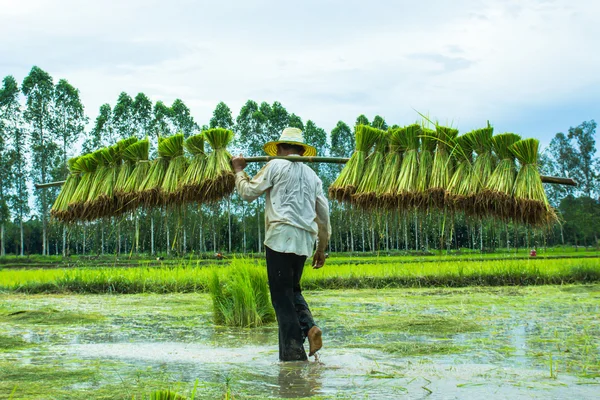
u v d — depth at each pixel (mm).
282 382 2916
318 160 3861
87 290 13219
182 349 4352
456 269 14977
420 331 5262
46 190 48656
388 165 3992
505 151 3846
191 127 49906
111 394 2658
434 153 4004
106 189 4285
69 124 50688
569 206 46000
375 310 7746
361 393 2623
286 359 3615
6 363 3684
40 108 49844
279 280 3652
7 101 50281
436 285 14383
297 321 3648
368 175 3984
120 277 13312
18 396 2627
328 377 3041
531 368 3295
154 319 7086
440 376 3045
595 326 5527
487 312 7238
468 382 2869
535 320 6145
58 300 10680
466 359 3629
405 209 3889
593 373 3127
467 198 3791
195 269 14078
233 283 6719
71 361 3738
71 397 2600
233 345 4637
